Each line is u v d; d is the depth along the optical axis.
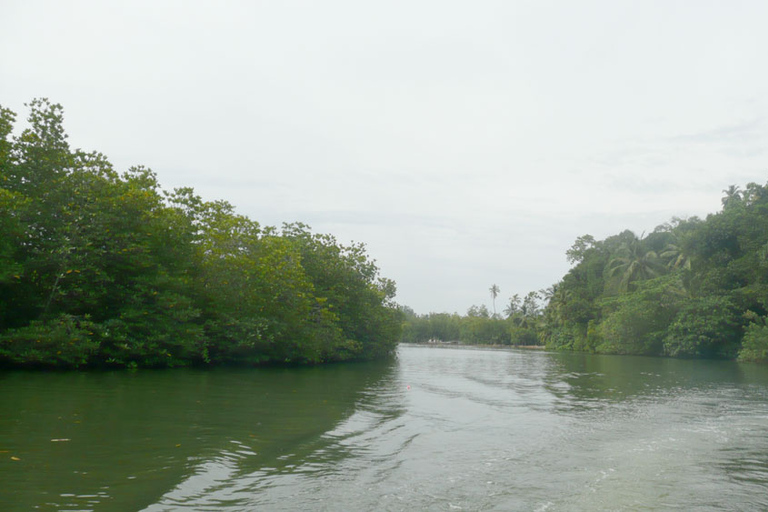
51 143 20.58
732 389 19.53
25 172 18.98
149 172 23.94
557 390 18.52
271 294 25.59
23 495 5.31
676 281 57.28
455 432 10.14
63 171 19.69
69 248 17.38
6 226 16.42
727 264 49.72
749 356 40.94
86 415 9.74
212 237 24.42
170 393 13.48
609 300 65.12
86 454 7.02
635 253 70.44
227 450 7.73
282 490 6.04
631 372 28.80
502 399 15.63
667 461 8.12
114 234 19.20
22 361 16.56
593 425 11.24
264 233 29.75
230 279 23.89
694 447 9.17
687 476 7.25
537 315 121.94
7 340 16.11
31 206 17.69
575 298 74.19
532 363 38.22
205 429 9.13
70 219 18.39
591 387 19.80
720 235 50.28
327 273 34.97
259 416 10.83
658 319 55.12
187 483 6.05
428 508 5.63
